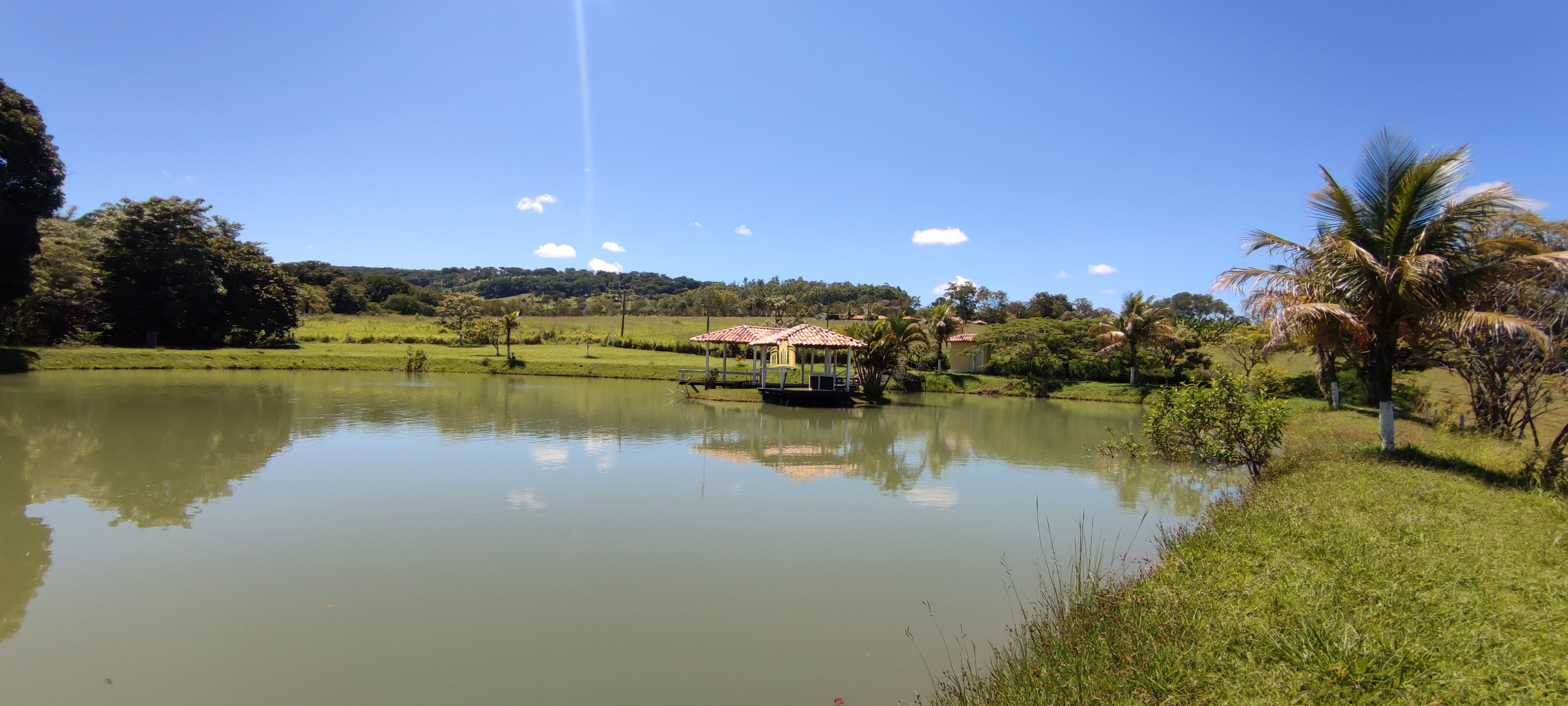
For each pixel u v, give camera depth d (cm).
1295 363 3638
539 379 3516
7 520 919
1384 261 1253
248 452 1409
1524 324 1092
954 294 7731
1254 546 671
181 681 523
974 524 1012
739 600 702
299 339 4719
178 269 3841
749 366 4159
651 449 1575
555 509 1032
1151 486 1312
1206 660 431
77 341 3459
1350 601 504
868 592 732
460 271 16175
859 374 3127
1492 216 1189
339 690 512
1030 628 588
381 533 900
